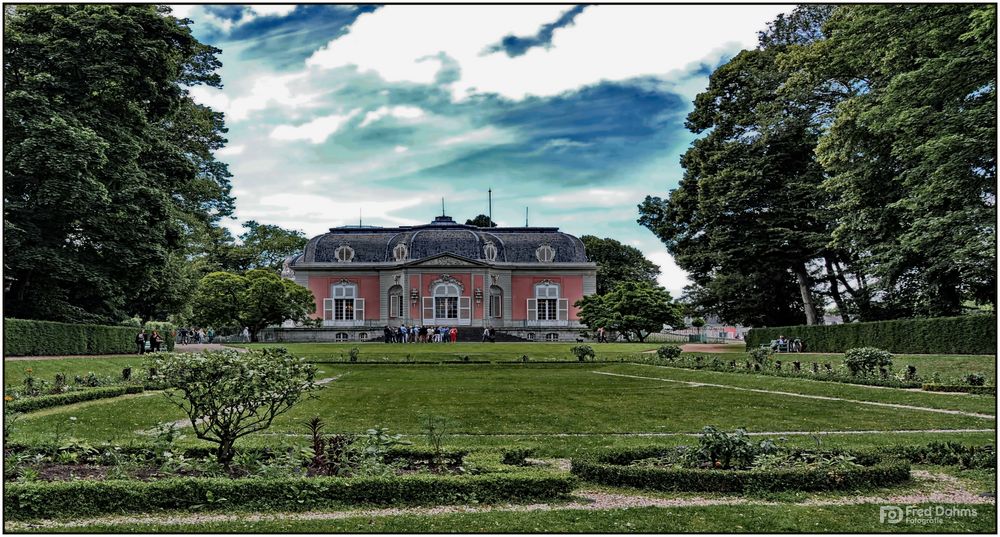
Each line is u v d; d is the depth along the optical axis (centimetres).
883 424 1562
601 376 2959
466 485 895
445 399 2067
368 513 839
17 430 1369
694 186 5056
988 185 2658
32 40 3066
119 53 3225
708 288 5650
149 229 3378
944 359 2806
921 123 2703
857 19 3025
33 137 2912
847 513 838
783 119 4259
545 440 1377
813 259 4788
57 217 3130
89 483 838
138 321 4516
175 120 4497
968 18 2516
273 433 1438
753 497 920
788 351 4109
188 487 850
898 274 3441
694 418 1667
